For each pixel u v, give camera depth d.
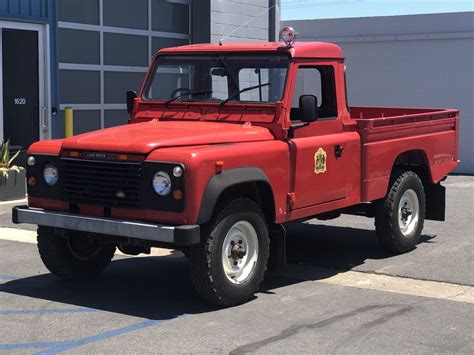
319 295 6.89
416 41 18.72
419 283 7.39
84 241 7.22
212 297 6.29
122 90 15.35
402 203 8.70
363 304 6.58
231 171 6.25
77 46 14.29
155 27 15.98
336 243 9.41
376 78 19.28
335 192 7.55
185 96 7.65
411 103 18.95
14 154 13.05
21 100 13.34
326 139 7.40
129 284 7.28
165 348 5.36
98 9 14.64
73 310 6.34
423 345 5.48
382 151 8.16
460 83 18.34
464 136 18.39
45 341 5.51
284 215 6.91
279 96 7.06
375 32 19.09
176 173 5.95
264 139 6.85
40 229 7.08
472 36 18.03
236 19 17.33
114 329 5.80
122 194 6.25
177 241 5.86
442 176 9.42
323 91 7.61
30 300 6.65
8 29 12.89
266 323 5.97
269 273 7.79
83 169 6.48
